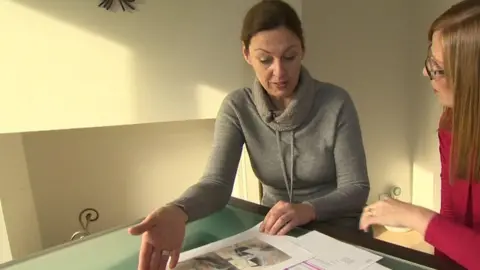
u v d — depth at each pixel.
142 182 2.05
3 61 1.42
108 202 2.01
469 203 0.96
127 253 0.84
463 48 0.76
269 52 1.08
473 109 0.77
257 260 0.75
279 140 1.20
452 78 0.79
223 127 1.23
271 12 1.08
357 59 2.31
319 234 0.85
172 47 1.66
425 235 0.78
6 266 0.80
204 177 1.13
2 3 1.38
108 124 1.60
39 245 1.85
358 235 0.84
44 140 1.81
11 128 1.47
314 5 2.08
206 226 0.95
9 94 1.44
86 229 1.96
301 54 1.12
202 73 1.73
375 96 2.42
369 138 2.45
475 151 0.80
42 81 1.47
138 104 1.64
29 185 1.80
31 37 1.43
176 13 1.64
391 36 2.39
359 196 1.06
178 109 1.72
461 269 0.69
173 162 2.09
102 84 1.57
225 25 1.73
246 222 0.96
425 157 2.52
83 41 1.51
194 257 0.78
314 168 1.19
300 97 1.14
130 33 1.57
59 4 1.45
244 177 1.98
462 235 0.74
